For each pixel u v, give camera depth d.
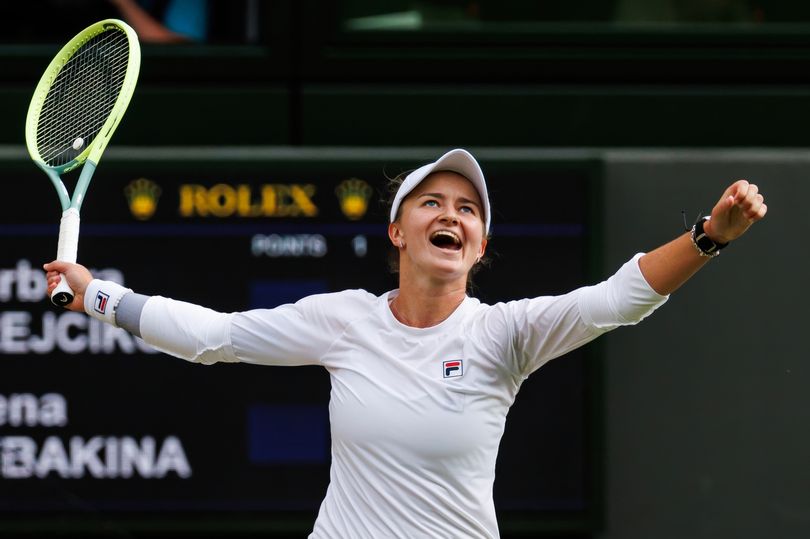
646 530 22.86
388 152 22.33
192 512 22.50
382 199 21.41
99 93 16.48
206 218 22.23
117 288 14.32
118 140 23.62
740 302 22.80
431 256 13.32
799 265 22.81
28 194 22.14
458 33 23.70
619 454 22.86
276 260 22.28
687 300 22.84
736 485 22.86
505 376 13.34
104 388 22.39
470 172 13.50
